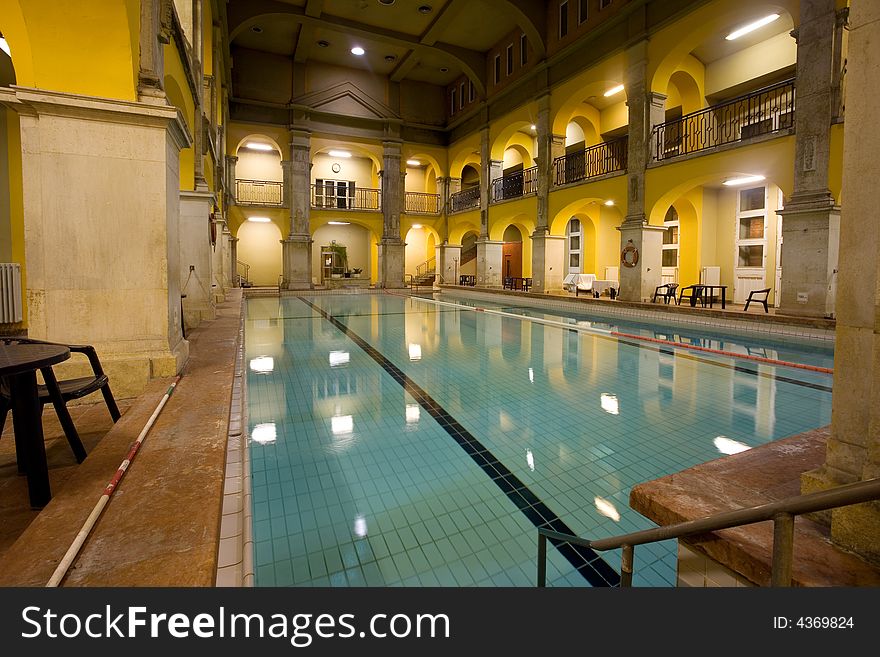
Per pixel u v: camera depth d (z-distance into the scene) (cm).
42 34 400
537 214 1803
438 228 2491
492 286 2141
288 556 267
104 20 402
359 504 323
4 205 809
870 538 145
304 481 356
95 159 428
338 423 477
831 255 920
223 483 263
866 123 152
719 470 214
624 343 912
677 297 1570
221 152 1596
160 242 450
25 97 397
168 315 458
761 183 1412
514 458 396
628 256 1385
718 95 1456
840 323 164
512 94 1945
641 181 1351
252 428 464
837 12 891
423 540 283
